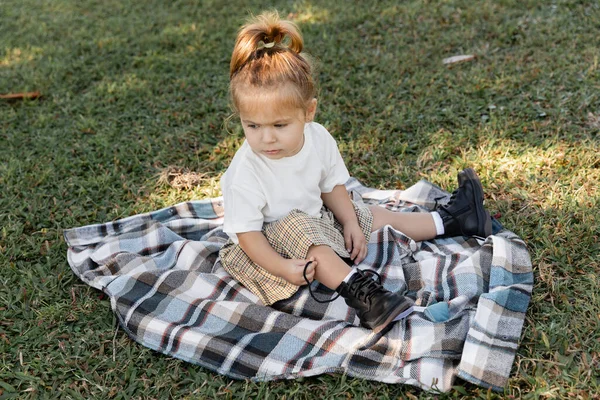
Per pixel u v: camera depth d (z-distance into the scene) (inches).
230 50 215.8
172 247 119.3
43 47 232.8
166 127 171.0
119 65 213.5
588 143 143.8
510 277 102.5
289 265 101.6
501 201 127.9
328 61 199.8
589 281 104.7
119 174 151.3
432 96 171.9
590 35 189.9
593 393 85.3
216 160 153.9
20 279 116.6
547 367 89.4
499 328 93.4
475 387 88.8
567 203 124.0
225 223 106.2
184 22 248.1
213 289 109.4
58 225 131.8
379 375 91.3
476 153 145.6
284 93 97.0
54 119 179.5
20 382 94.0
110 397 91.8
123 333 104.4
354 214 114.9
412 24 217.2
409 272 109.9
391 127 159.6
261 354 96.0
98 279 112.5
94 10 273.7
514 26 201.0
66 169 154.5
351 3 243.8
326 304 104.4
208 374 95.7
